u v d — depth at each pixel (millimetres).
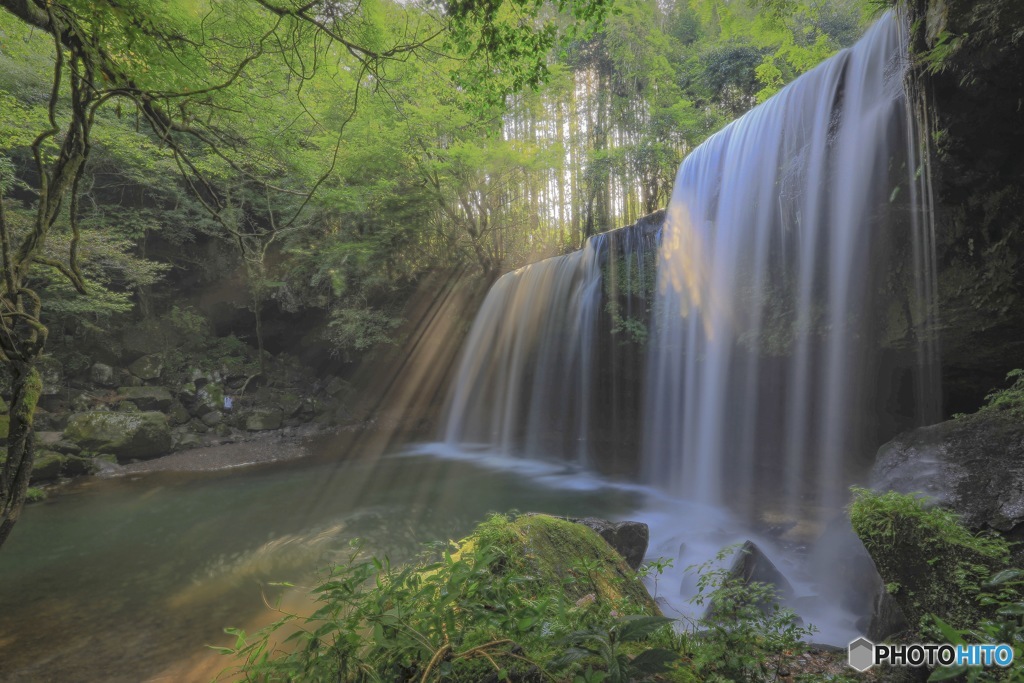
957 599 2812
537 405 17531
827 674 2604
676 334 12875
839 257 8383
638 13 20375
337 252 17891
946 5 5027
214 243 20328
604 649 1510
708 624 2729
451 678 1685
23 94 11875
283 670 1756
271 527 9219
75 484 12281
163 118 4090
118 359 17719
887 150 7258
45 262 3281
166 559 7773
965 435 4828
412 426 19500
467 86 4875
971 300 6535
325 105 13328
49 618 5953
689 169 12617
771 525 8531
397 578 1930
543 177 24797
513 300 18734
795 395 9945
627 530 5426
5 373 13156
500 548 2754
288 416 18938
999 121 5234
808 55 13188
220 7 3838
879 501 3406
